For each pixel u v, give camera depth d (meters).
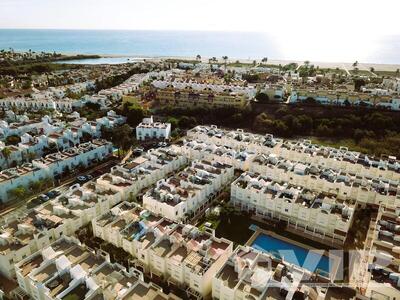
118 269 97.69
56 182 171.25
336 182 150.62
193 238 113.00
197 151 184.00
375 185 148.50
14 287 106.25
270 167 165.25
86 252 104.56
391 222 117.62
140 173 159.00
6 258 105.81
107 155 199.88
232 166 167.38
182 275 103.62
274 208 138.88
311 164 168.88
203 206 149.00
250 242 129.12
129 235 116.31
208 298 105.00
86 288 90.81
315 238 132.12
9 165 183.00
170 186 143.88
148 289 91.19
